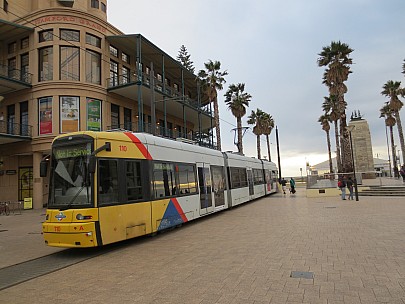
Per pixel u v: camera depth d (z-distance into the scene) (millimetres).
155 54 30000
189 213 13016
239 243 8992
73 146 9016
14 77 25984
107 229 8609
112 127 27016
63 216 8359
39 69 25047
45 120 24297
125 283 5891
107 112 26422
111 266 7227
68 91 24281
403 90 43219
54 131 23859
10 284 6168
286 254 7477
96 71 26141
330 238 9141
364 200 21125
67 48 24844
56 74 24344
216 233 10883
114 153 9320
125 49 29156
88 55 25594
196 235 10695
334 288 5125
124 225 9203
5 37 26438
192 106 34281
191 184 13594
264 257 7281
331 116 49438
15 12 27484
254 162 25516
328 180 26562
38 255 8906
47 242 8539
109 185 8953
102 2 29672
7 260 8383
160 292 5289
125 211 9305
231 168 19453
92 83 25375
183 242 9594
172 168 12180
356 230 10250
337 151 49531
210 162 16078
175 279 5957
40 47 24938
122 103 28281
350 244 8281
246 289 5230
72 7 27422
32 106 24750
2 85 24297
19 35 26125
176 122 38375
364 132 59031
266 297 4840
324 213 15016
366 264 6438
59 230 8281
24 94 25281
